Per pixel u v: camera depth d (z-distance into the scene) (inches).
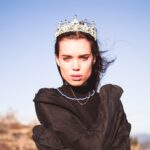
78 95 167.3
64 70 162.4
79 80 161.9
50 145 159.3
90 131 159.2
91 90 171.6
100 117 160.7
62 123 159.6
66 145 158.2
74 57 161.0
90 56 163.0
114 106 163.5
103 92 166.7
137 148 949.2
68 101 165.3
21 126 946.1
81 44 160.9
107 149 158.1
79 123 161.3
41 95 164.6
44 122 163.5
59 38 162.7
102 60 173.8
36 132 164.2
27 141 920.3
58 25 163.9
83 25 163.3
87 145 155.1
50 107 162.6
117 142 162.7
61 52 162.2
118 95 166.9
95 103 168.2
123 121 167.9
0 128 928.9
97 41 169.0
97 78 174.6
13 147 901.2
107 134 157.5
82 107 165.3
